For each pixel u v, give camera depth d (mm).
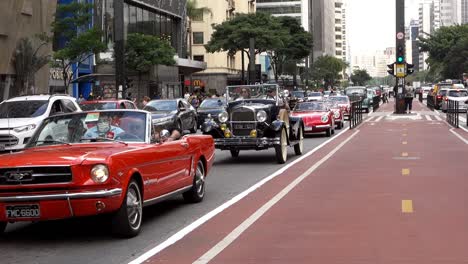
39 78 37500
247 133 18922
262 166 18641
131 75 52281
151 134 10352
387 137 29109
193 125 33438
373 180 14859
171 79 65438
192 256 8031
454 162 18359
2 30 32406
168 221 10445
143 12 62906
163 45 50781
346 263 7527
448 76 109938
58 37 37281
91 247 8711
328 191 13297
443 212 10648
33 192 8430
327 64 132625
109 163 8531
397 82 51094
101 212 8562
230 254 8094
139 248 8578
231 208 11539
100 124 10289
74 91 45219
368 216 10438
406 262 7512
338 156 20922
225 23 70688
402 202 11695
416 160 19078
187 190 11727
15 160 8625
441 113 53281
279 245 8547
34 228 10180
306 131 30172
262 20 70250
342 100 45438
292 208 11359
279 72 84812
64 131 10203
